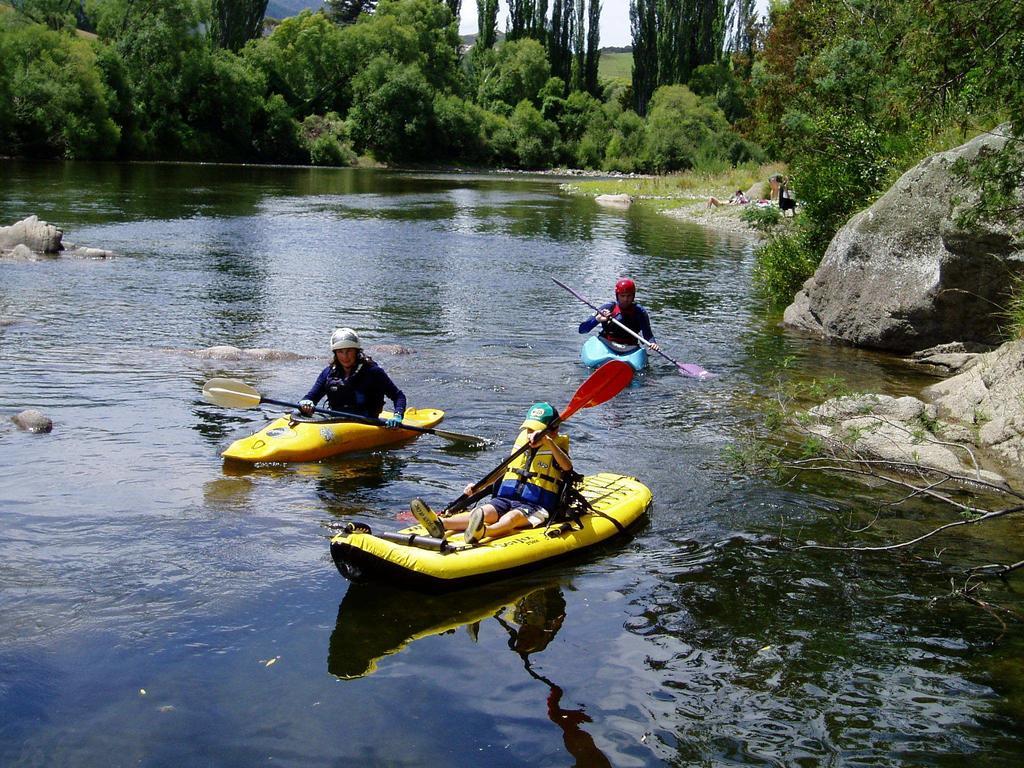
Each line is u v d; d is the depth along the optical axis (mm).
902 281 11805
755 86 21922
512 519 5879
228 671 4492
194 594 5230
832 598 5449
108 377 9688
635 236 26031
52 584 5258
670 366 11344
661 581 5633
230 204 31062
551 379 10516
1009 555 6105
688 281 18156
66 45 48906
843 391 9250
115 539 5871
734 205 32531
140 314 13188
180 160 57469
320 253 20594
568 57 86750
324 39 72312
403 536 5566
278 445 7488
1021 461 7812
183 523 6164
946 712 4312
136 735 3975
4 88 46188
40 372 9734
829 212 15086
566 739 4055
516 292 16500
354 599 5273
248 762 3820
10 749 3854
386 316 13945
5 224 21984
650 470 7602
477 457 7816
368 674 4508
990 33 8289
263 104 62094
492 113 78812
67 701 4199
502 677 4523
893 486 7344
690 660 4730
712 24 78688
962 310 11398
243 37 76750
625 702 4344
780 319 14531
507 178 61156
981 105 9875
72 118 48188
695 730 4145
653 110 72188
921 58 9305
